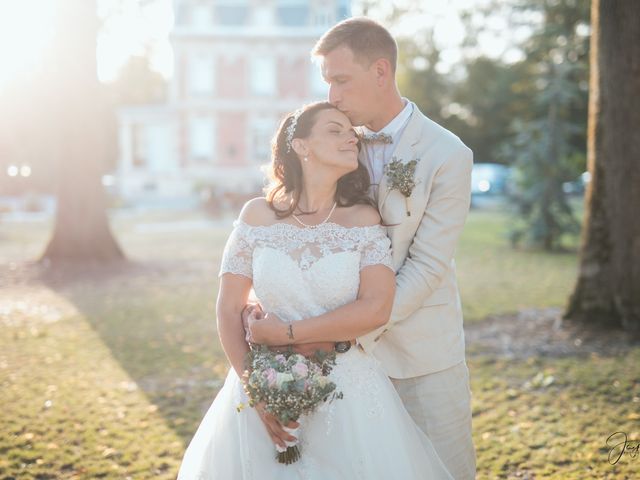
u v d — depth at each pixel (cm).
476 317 761
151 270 1162
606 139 664
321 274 231
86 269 1152
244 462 237
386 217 248
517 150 1517
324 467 234
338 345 235
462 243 1577
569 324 689
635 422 439
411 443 241
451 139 252
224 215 2494
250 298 260
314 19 3619
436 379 255
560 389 511
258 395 219
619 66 645
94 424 448
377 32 243
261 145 3672
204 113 3641
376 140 254
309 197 242
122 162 3716
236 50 3616
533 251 1430
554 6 1509
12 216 2406
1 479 368
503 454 396
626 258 661
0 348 649
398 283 242
